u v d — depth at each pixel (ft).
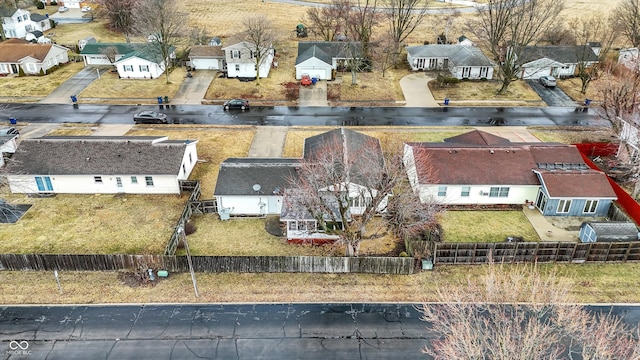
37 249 125.70
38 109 212.02
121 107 215.72
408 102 224.53
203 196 149.28
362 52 258.57
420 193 142.72
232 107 214.48
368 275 118.52
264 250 126.93
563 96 230.68
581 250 120.78
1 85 237.45
